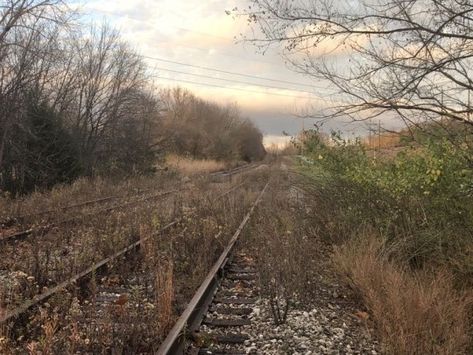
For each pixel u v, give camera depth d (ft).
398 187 28.32
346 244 30.09
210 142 233.96
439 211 26.48
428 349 17.06
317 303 23.47
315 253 30.63
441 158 24.44
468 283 23.63
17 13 63.36
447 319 19.04
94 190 73.46
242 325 20.42
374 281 22.56
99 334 16.87
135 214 42.55
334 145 38.40
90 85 109.81
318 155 38.32
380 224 30.55
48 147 79.92
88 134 110.83
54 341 16.11
